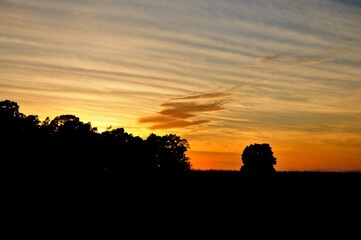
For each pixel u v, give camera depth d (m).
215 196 41.31
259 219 30.31
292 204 36.53
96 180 52.94
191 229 26.70
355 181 47.50
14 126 73.69
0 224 26.95
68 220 29.00
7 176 58.41
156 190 45.34
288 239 24.16
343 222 29.11
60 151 78.00
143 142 88.62
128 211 33.28
